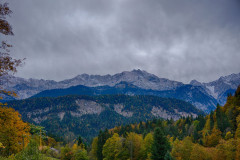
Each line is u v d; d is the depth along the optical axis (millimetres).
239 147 33625
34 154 16875
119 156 52219
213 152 39875
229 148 35812
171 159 33688
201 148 40875
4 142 26531
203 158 39000
